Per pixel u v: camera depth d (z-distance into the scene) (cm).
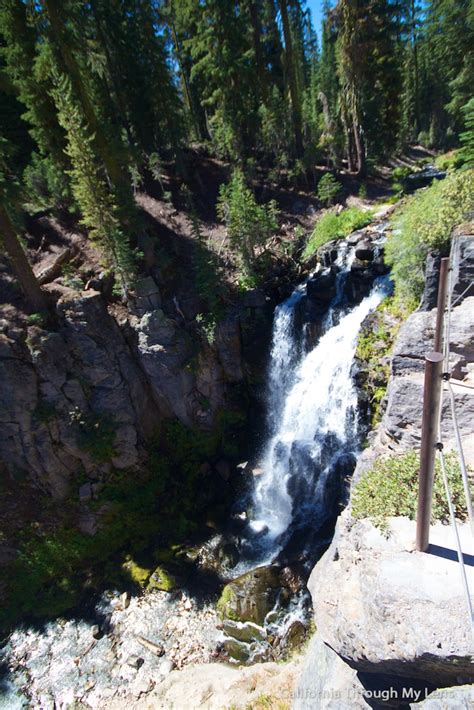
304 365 2061
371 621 695
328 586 844
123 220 2158
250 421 2312
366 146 2936
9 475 1972
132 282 2088
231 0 2583
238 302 2323
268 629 1462
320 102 3875
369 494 900
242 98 2898
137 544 1970
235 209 2231
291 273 2409
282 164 3100
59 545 1945
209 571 1766
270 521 1870
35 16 2025
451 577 673
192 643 1513
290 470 1912
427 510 652
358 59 2542
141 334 2106
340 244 2209
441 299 949
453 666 602
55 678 1509
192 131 3641
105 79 2733
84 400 1998
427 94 4431
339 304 2014
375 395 1602
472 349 1076
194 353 2166
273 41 3231
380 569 724
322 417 1923
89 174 1861
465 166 1539
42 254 2270
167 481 2178
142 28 2623
